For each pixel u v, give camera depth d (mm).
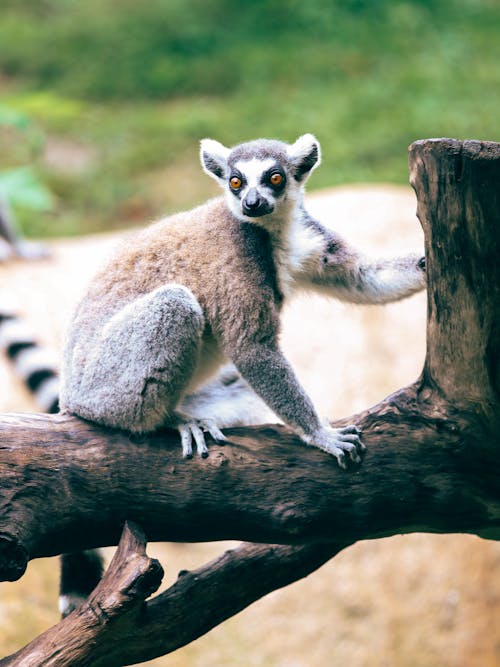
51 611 8570
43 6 25750
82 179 17875
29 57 22531
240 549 5527
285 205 6434
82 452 5145
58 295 11117
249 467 5230
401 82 19000
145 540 5020
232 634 8742
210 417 6250
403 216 11148
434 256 5074
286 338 10133
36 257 11883
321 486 5211
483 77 18797
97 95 21109
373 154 16484
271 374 5891
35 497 4945
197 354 5891
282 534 5203
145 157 18344
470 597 8875
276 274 6371
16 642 8234
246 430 5484
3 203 12250
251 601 5488
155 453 5223
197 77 21156
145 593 4680
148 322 5793
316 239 6586
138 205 16906
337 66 20531
